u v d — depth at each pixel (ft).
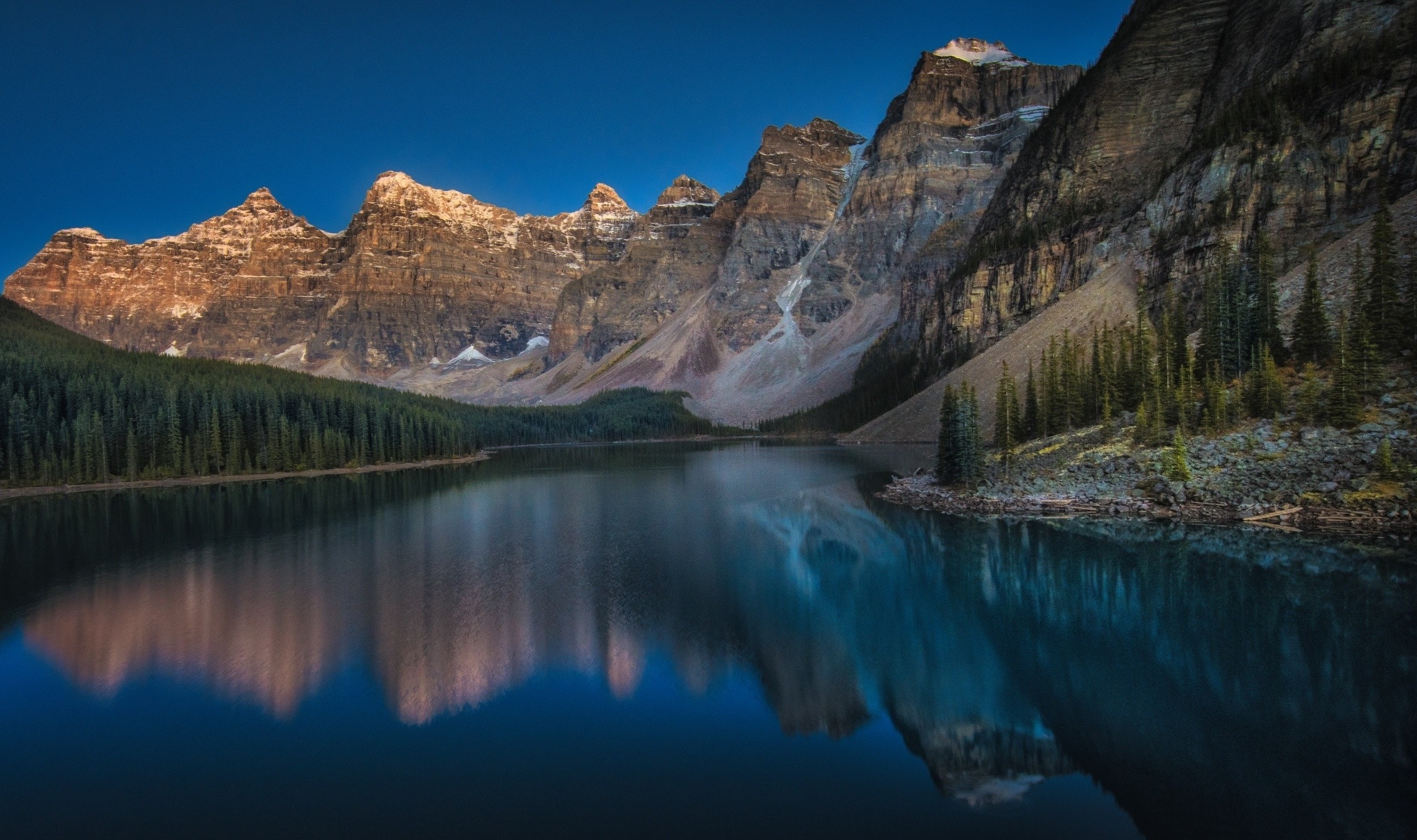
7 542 198.59
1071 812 62.49
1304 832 58.23
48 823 65.36
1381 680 84.94
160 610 128.16
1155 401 204.44
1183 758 71.05
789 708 86.53
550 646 107.76
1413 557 129.80
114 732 82.43
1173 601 115.65
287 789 70.03
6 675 99.14
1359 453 155.53
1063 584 130.93
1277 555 136.46
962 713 83.35
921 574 144.25
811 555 165.07
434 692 92.27
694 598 132.16
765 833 60.70
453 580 147.02
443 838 61.26
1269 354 187.73
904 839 58.75
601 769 72.74
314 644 109.50
